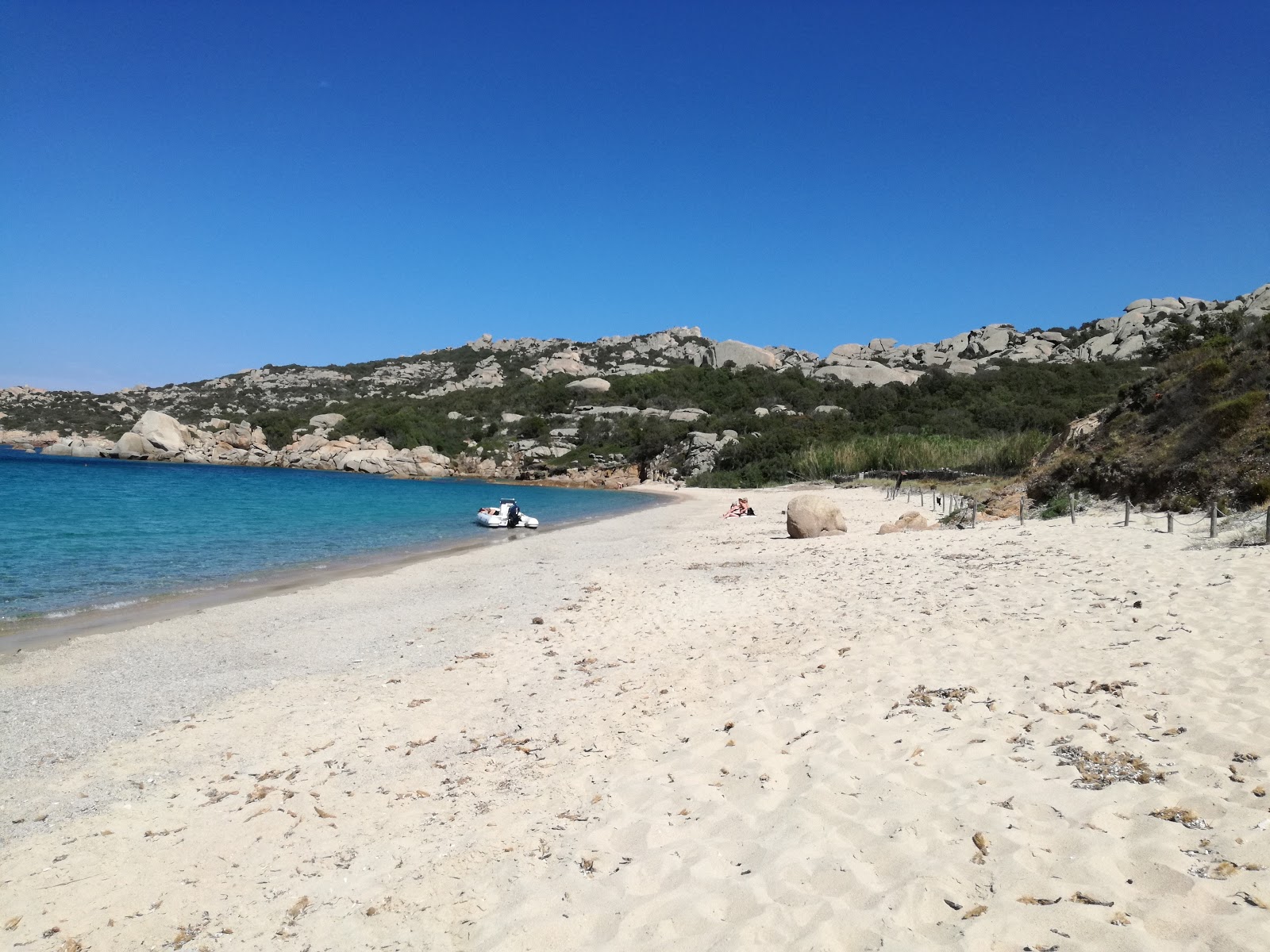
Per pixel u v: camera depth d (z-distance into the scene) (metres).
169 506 35.34
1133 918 3.15
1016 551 13.46
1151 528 13.91
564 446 88.69
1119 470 17.97
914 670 7.16
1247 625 7.20
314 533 26.77
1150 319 106.06
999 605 9.46
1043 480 20.89
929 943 3.15
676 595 13.35
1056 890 3.42
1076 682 6.28
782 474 66.44
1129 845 3.71
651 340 174.75
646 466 81.06
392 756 6.64
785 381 106.38
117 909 4.38
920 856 3.87
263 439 94.88
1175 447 16.89
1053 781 4.54
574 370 139.75
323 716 7.79
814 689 7.04
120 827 5.44
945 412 75.25
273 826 5.35
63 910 4.38
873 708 6.25
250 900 4.43
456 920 3.97
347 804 5.66
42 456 89.81
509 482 81.62
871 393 89.06
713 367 121.44
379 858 4.81
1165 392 18.92
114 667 9.76
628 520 36.72
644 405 102.19
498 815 5.24
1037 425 66.25
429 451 85.88
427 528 29.77
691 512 42.62
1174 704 5.54
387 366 178.75
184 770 6.47
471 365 168.88
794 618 10.39
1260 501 13.72
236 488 51.41
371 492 53.97
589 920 3.77
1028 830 3.98
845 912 3.48
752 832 4.43
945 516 22.55
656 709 7.14
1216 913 3.09
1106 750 4.90
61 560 18.66
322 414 103.00
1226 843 3.61
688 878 4.03
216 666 9.85
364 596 14.84
